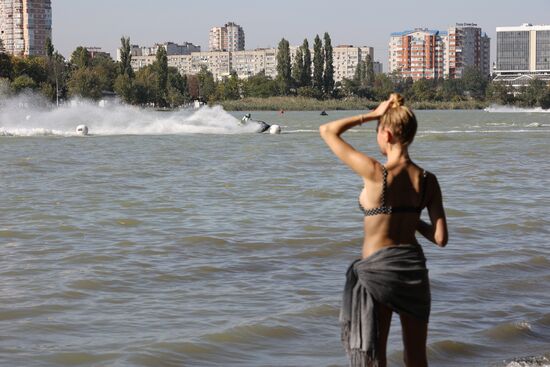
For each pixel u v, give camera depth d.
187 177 36.38
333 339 11.45
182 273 15.66
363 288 7.67
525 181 34.19
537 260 17.05
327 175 37.03
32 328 11.73
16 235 20.08
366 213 7.76
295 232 20.61
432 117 172.75
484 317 12.70
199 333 11.52
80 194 29.34
